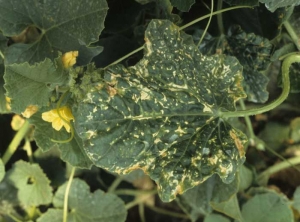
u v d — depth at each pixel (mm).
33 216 639
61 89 483
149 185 708
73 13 491
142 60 456
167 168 452
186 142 459
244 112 477
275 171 677
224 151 465
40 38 517
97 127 432
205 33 576
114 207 625
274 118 698
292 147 686
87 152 433
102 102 433
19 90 445
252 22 584
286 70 492
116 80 441
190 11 589
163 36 468
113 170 443
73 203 623
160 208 733
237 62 490
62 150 515
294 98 668
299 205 638
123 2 576
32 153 639
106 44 590
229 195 575
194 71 478
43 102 470
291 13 551
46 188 615
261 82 576
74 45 500
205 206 612
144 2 540
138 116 444
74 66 507
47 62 438
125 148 440
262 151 694
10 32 502
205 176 458
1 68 528
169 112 455
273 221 624
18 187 624
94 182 668
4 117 627
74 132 508
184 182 454
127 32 611
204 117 469
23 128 597
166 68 463
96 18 479
